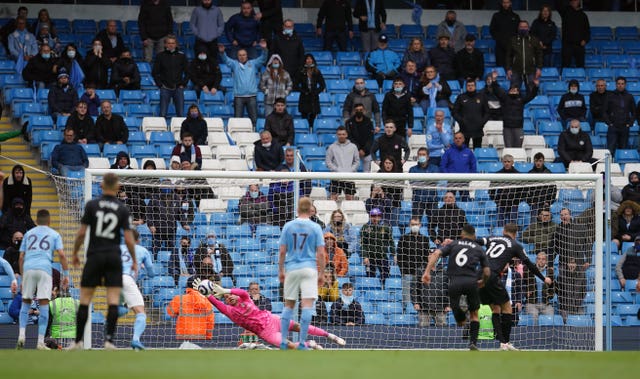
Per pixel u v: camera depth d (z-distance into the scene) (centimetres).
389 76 9781
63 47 9869
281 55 9375
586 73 10438
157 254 6234
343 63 10281
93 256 4094
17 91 9044
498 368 3303
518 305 6347
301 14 11038
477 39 10988
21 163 7900
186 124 8394
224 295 5519
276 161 7831
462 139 7938
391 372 3138
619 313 7369
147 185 6031
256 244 6419
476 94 8706
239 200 6750
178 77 8975
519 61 9606
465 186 6950
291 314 4928
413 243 6359
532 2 11275
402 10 11206
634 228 7781
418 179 5972
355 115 8256
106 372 3044
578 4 10481
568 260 6406
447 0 11238
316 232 4878
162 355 3838
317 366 3338
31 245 5181
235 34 9719
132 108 9131
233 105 9294
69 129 7888
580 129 8762
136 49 10144
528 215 6662
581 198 6944
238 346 5706
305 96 8956
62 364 3322
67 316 5728
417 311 6294
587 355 4044
